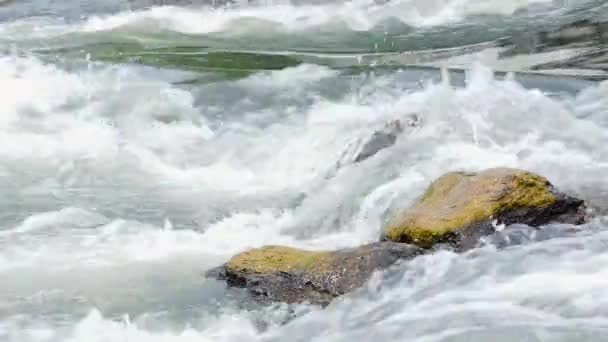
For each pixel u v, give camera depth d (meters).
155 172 16.92
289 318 10.38
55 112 19.72
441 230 11.34
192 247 13.02
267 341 9.91
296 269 11.07
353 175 14.80
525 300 9.64
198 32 27.70
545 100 16.80
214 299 11.04
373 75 21.52
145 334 10.28
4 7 32.06
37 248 13.03
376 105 19.00
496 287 10.05
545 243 11.07
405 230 11.62
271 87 21.05
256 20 28.38
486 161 14.54
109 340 10.19
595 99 18.30
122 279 11.84
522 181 11.94
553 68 20.97
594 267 10.27
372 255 10.95
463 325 9.23
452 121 16.00
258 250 11.67
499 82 17.92
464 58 22.69
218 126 18.92
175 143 18.23
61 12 30.91
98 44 26.09
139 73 22.41
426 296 10.09
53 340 10.19
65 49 25.36
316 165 16.59
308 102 19.84
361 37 25.95
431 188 12.45
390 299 10.21
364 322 9.82
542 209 11.74
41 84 21.19
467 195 11.89
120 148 17.98
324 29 27.03
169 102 20.20
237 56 24.17
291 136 17.86
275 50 24.91
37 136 18.41
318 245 12.76
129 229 13.91
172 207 15.08
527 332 8.88
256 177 16.61
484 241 11.24
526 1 27.78
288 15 28.58
